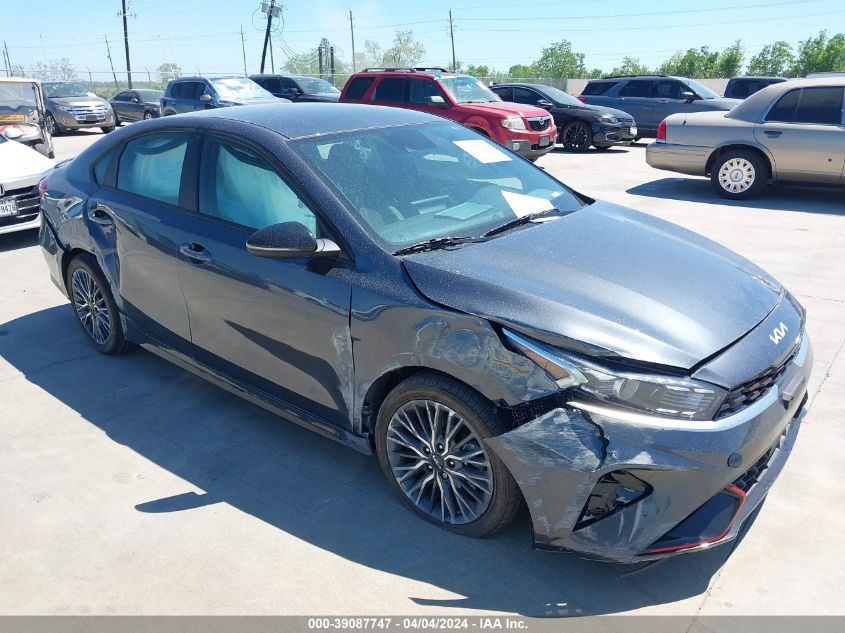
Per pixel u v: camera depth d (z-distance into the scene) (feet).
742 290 9.45
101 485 10.53
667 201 30.81
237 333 11.03
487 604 8.09
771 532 9.20
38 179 23.94
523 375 7.93
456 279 8.75
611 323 8.12
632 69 304.30
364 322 9.14
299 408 10.67
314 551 9.03
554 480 7.83
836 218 26.89
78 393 13.46
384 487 10.39
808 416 12.01
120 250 12.95
